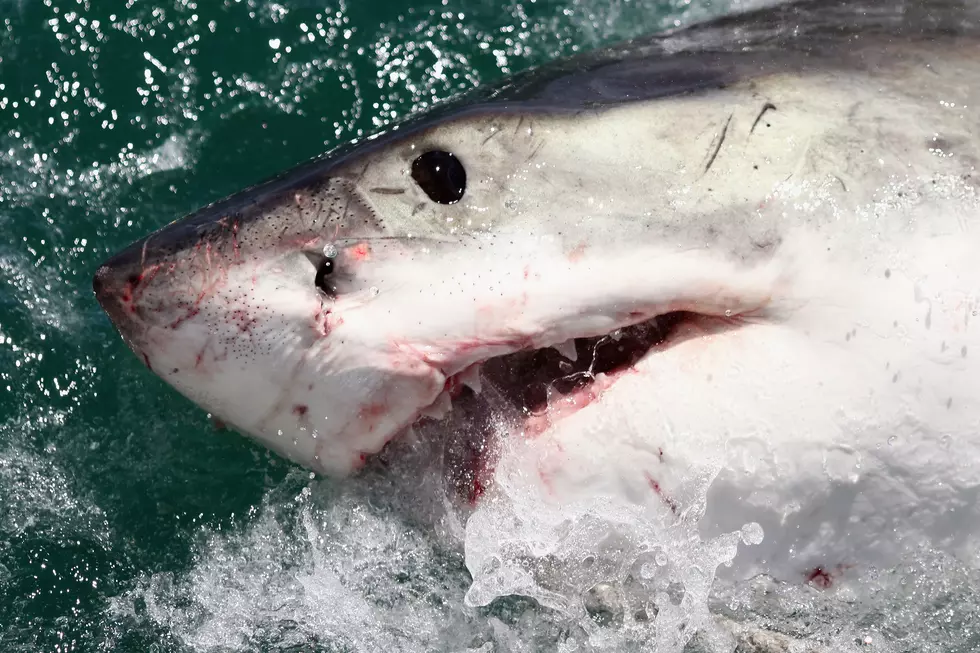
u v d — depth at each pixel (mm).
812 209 2258
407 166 2312
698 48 2695
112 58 4160
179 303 2287
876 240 2242
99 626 2750
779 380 2236
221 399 2367
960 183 2273
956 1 2760
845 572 2387
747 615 2486
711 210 2266
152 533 2918
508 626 2619
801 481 2270
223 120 4078
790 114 2348
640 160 2299
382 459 2508
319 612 2682
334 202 2297
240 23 4246
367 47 4262
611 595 2521
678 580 2408
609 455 2283
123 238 3799
